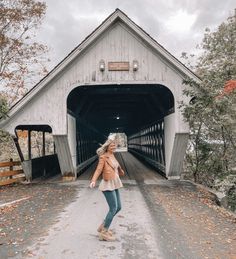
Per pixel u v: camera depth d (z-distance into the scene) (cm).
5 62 2286
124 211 799
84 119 1966
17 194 1080
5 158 2611
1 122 1366
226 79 1307
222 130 1378
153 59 1375
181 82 1369
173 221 710
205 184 1650
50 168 1964
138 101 2092
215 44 1641
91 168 2141
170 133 1425
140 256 487
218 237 602
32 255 488
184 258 484
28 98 1346
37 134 3238
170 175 1453
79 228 634
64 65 1345
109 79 1370
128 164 2409
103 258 477
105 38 1382
